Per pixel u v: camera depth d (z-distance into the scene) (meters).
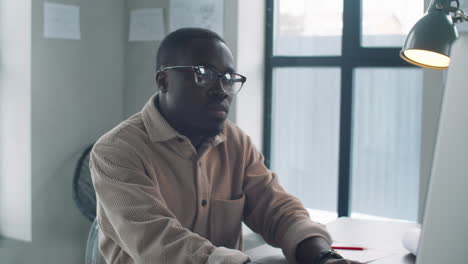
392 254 1.31
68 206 2.75
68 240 2.76
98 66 2.88
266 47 2.86
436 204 0.54
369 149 2.68
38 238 2.62
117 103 3.00
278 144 2.91
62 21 2.67
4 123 2.65
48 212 2.66
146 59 2.93
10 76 2.62
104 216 1.31
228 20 2.69
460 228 0.53
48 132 2.64
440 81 2.08
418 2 2.51
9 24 2.60
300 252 1.27
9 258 2.61
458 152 0.53
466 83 0.54
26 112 2.57
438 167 0.54
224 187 1.48
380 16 2.61
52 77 2.64
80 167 2.67
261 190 1.51
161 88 1.38
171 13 2.83
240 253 1.08
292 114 2.87
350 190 2.72
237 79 1.35
